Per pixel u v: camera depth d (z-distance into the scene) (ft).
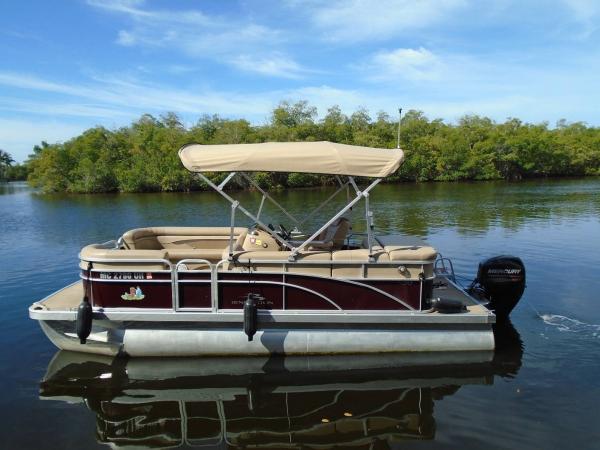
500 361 18.79
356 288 18.26
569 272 32.68
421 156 180.96
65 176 165.37
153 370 18.06
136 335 18.58
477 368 18.22
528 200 90.53
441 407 15.51
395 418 14.93
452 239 46.80
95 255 18.20
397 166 17.46
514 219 61.57
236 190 138.92
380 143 190.29
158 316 18.07
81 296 20.30
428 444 13.52
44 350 20.47
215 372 17.85
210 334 18.44
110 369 18.26
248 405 15.84
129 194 145.18
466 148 188.44
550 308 25.18
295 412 15.39
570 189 122.21
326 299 18.24
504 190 121.60
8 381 17.70
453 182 175.01
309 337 18.40
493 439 13.65
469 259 37.27
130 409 15.70
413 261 18.11
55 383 17.40
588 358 19.04
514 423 14.48
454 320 18.20
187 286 18.17
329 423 14.74
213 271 18.04
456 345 18.58
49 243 49.44
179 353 18.62
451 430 14.20
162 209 89.66
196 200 111.14
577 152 206.28
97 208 94.53
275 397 16.28
